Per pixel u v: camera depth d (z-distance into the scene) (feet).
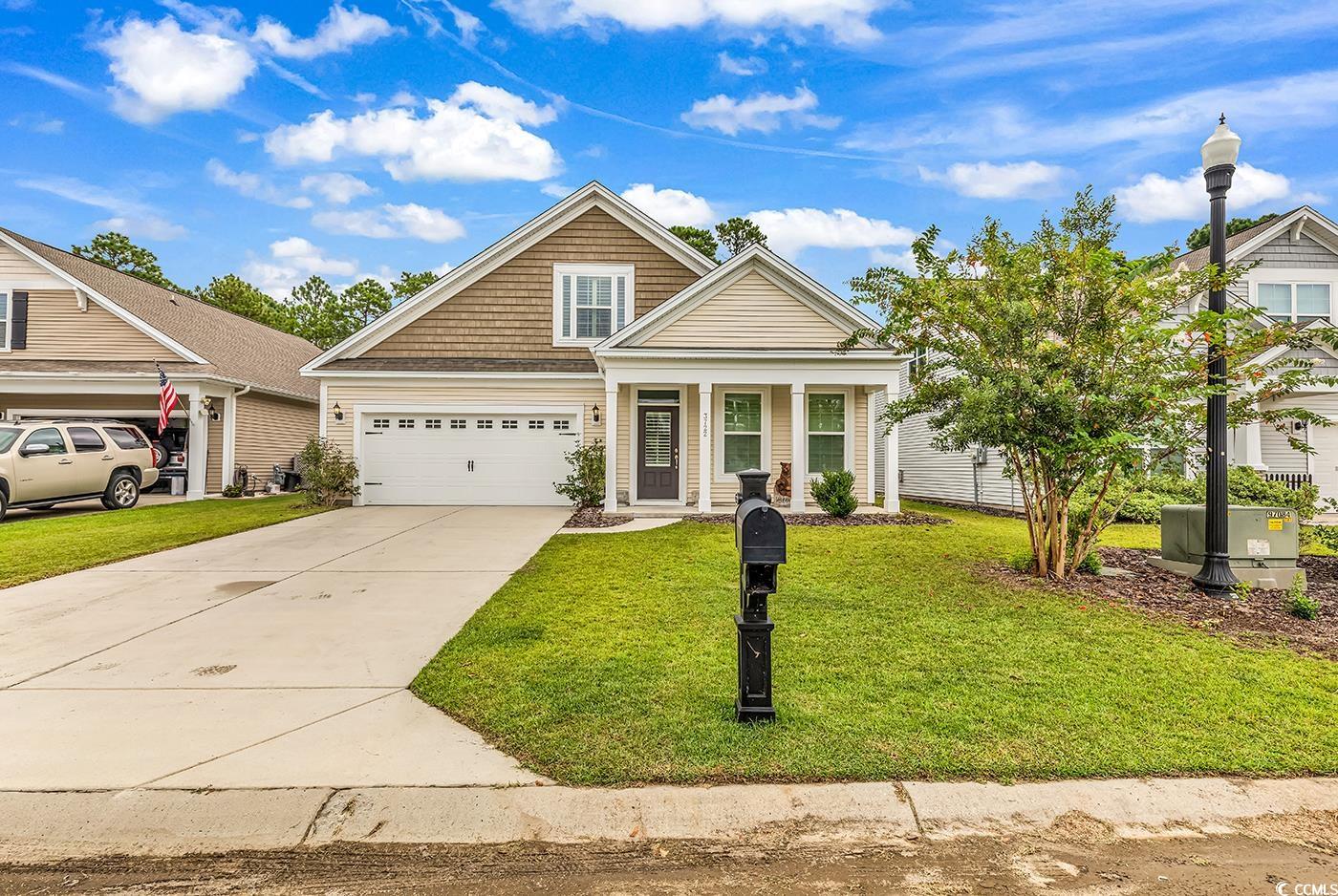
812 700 12.66
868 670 14.25
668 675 13.96
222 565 26.18
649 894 7.85
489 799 9.57
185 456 55.62
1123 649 15.56
